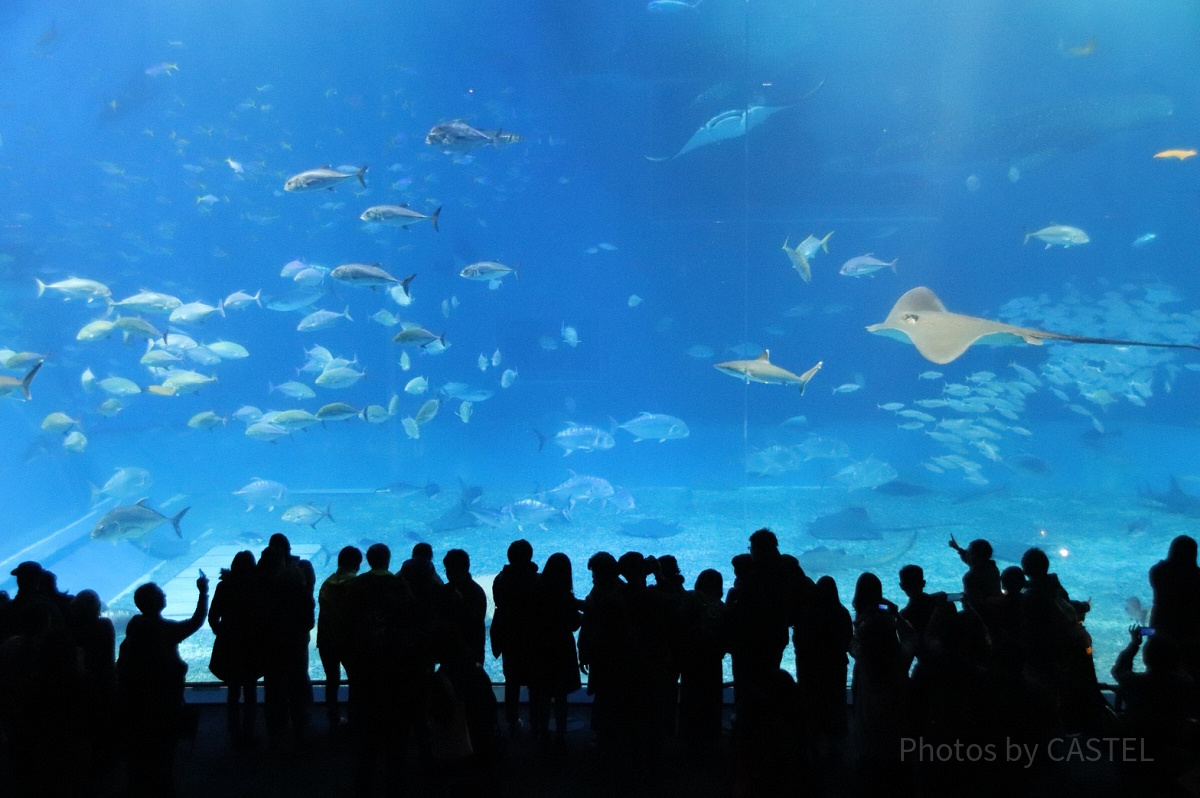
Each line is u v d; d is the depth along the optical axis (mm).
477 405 23328
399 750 3660
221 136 22109
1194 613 4090
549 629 4094
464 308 25875
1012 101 22953
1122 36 22109
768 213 24172
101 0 17859
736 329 26469
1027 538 11039
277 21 21438
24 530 10711
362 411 10727
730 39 20453
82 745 3307
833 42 20547
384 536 11758
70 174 18422
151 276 22000
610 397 26266
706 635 4129
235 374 23922
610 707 3969
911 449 20656
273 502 12539
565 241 25500
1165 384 22109
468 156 23812
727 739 4254
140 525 7660
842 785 3707
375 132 23625
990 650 3391
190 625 3951
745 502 13859
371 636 3643
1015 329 5754
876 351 27109
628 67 21688
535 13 21312
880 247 26859
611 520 12414
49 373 13477
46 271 13922
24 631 3654
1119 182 27531
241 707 4820
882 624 3562
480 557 10461
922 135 21016
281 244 23734
